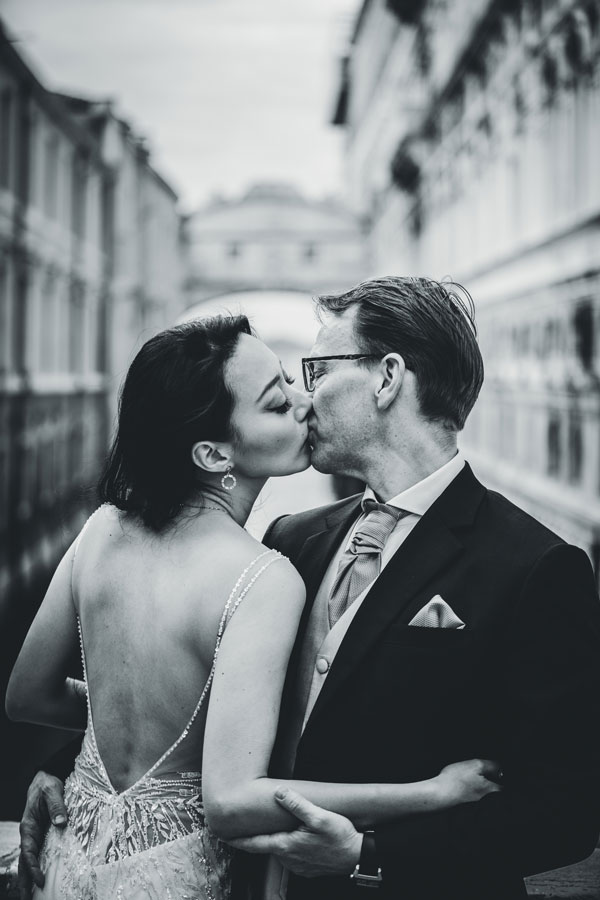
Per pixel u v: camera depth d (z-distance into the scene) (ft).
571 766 5.11
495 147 67.51
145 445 5.53
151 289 139.44
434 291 5.97
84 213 93.76
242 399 5.58
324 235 186.29
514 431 60.59
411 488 5.89
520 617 5.32
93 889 5.40
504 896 5.53
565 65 50.19
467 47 71.46
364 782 5.40
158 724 5.40
